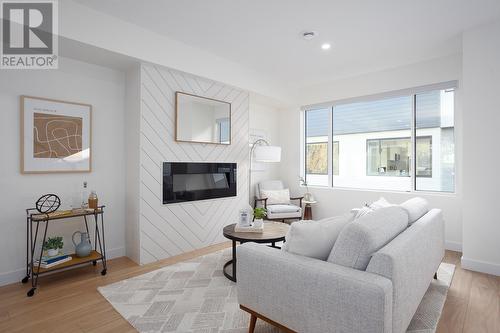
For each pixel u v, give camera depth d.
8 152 2.62
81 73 3.07
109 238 3.34
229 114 4.12
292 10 2.62
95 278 2.76
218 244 4.00
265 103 5.14
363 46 3.40
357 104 4.69
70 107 2.97
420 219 2.19
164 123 3.36
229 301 2.29
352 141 4.76
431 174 3.92
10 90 2.63
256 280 1.71
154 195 3.29
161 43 3.15
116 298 2.34
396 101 4.25
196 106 3.67
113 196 3.35
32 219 2.45
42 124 2.79
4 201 2.60
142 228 3.19
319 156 5.17
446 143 3.78
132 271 2.95
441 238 2.55
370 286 1.28
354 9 2.60
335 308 1.37
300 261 1.55
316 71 4.30
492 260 2.82
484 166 2.84
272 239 2.66
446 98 3.77
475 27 2.89
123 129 3.43
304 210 4.97
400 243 1.57
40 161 2.78
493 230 2.81
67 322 2.00
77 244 3.07
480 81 2.86
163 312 2.12
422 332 1.85
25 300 2.31
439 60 3.72
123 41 2.85
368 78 4.39
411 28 2.94
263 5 2.55
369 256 1.47
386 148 4.38
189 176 3.66
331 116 4.95
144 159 3.20
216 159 3.97
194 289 2.51
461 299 2.32
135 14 2.73
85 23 2.59
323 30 3.01
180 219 3.56
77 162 3.02
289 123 5.47
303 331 1.50
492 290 2.47
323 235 1.68
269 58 3.82
